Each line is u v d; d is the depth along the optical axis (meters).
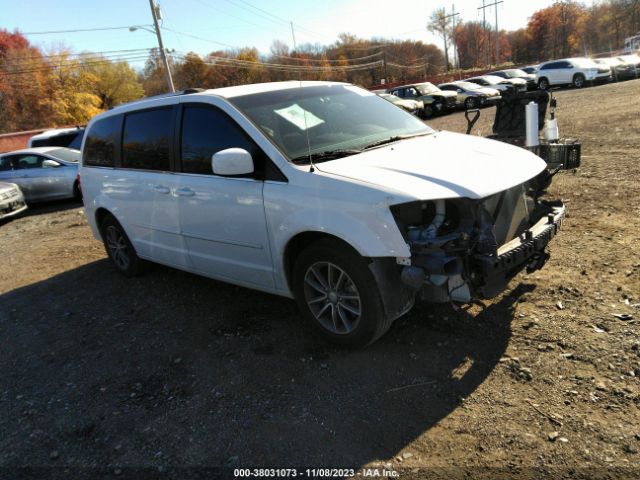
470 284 2.98
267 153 3.54
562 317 3.46
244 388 3.20
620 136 9.69
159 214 4.58
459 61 106.69
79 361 3.88
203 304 4.63
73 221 9.64
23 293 5.75
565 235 4.92
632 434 2.40
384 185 2.99
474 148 3.68
